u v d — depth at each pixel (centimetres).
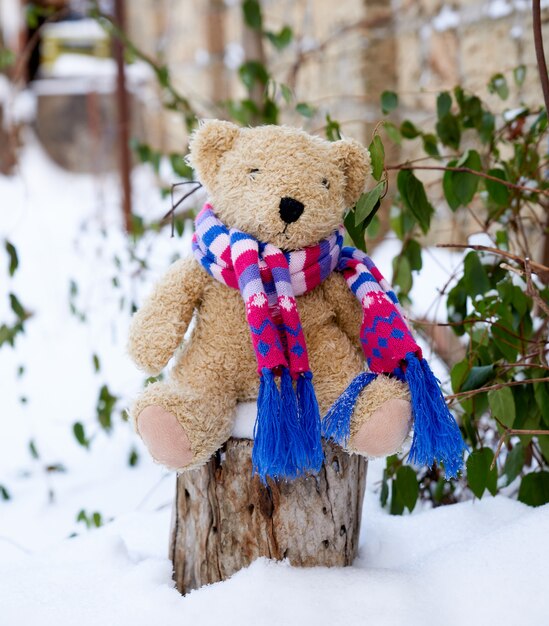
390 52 298
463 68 254
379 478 177
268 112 220
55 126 603
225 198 117
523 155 167
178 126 477
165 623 115
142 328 118
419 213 145
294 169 113
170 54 518
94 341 328
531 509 145
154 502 203
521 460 147
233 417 120
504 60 230
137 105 537
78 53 685
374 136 124
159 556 146
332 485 122
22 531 197
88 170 601
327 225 115
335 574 121
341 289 122
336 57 314
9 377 310
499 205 161
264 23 377
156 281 122
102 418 214
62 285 370
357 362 121
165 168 450
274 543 122
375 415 109
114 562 140
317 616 112
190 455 112
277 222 112
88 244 404
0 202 542
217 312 118
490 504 149
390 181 280
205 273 120
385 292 123
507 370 145
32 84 646
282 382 106
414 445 108
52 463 235
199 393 115
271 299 115
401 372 113
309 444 105
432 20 270
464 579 116
